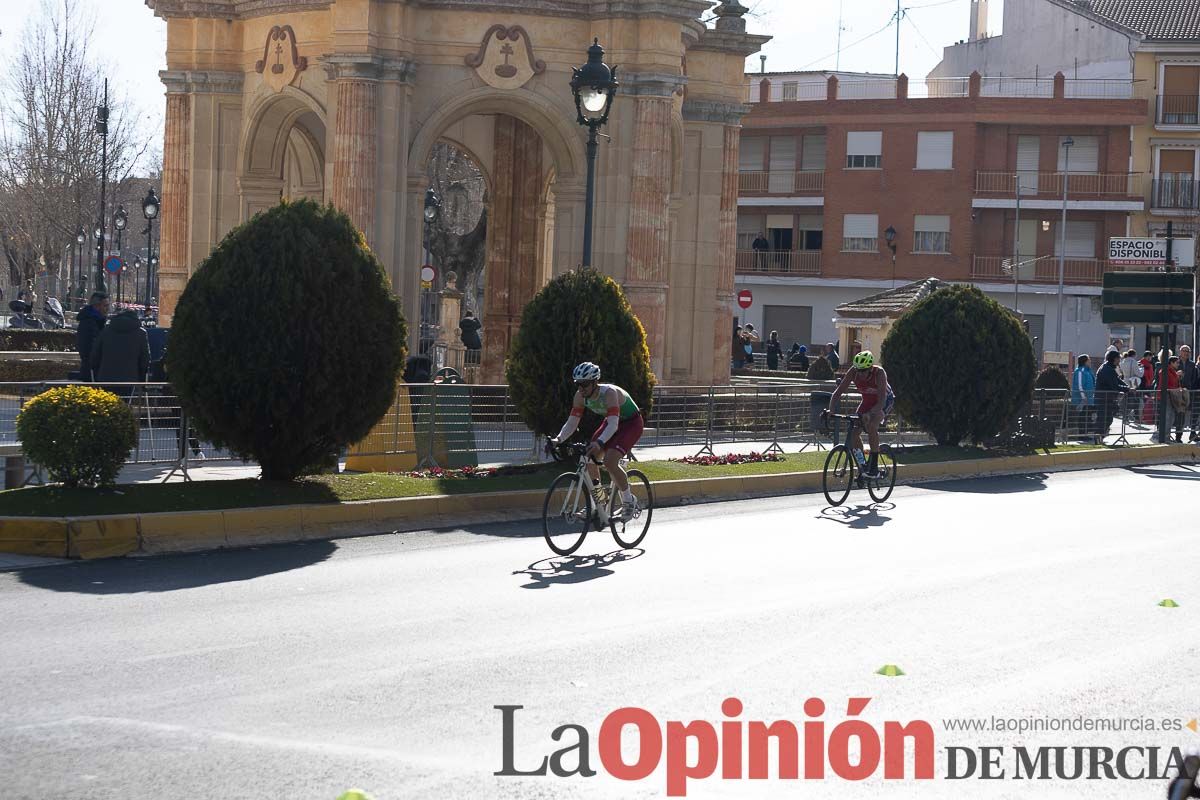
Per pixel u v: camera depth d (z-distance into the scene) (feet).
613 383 59.77
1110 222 199.82
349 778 20.90
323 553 43.06
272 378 47.80
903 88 204.74
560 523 44.39
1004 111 200.23
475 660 28.86
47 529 40.45
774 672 28.68
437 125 88.28
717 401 79.20
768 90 214.48
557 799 20.52
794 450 82.23
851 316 140.46
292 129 101.45
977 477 79.10
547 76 89.35
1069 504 64.85
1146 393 105.40
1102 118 197.98
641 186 89.56
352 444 50.55
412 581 38.37
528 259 106.83
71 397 44.14
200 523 43.34
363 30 84.89
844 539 49.96
